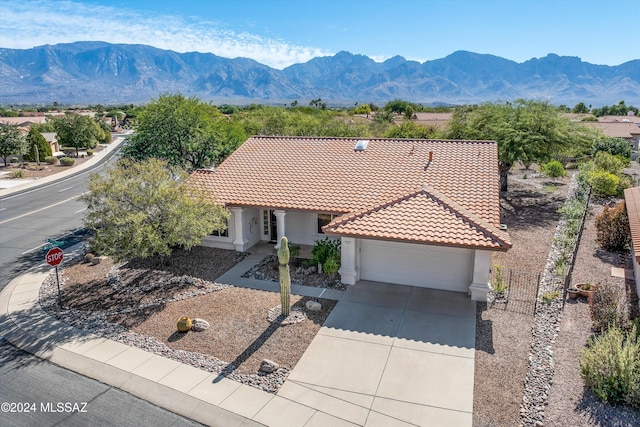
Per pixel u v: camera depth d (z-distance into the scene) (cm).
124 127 12100
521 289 1652
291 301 1588
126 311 1536
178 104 2800
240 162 2370
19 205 3284
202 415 1025
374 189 1994
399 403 1052
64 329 1426
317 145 2473
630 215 1759
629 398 992
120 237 1565
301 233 2142
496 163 2103
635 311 1423
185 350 1288
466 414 1008
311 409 1038
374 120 6906
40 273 1916
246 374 1171
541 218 2666
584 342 1267
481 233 1531
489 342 1300
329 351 1270
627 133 5497
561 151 3138
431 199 1741
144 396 1095
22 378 1176
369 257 1738
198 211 1720
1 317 1519
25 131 6356
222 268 1895
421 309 1512
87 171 5103
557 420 972
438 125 6031
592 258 1928
